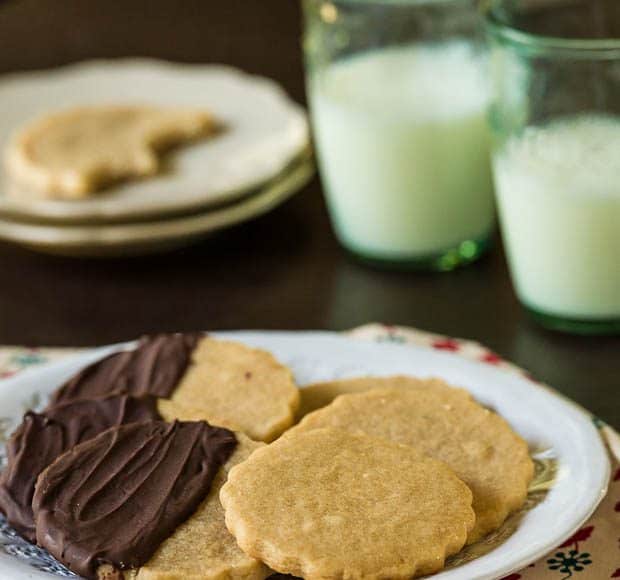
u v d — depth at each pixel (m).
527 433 0.63
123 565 0.56
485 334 0.75
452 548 0.57
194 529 0.58
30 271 0.80
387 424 0.62
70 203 0.79
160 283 0.79
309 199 0.86
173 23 1.06
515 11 0.73
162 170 0.84
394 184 0.77
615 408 0.69
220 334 0.69
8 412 0.65
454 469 0.60
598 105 0.72
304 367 0.67
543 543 0.57
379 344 0.68
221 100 0.91
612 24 0.73
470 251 0.80
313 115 0.80
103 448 0.60
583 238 0.72
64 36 1.04
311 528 0.56
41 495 0.58
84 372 0.66
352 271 0.80
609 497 0.62
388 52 0.78
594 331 0.74
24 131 0.87
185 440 0.60
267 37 1.04
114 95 0.92
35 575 0.57
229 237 0.83
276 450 0.59
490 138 0.74
